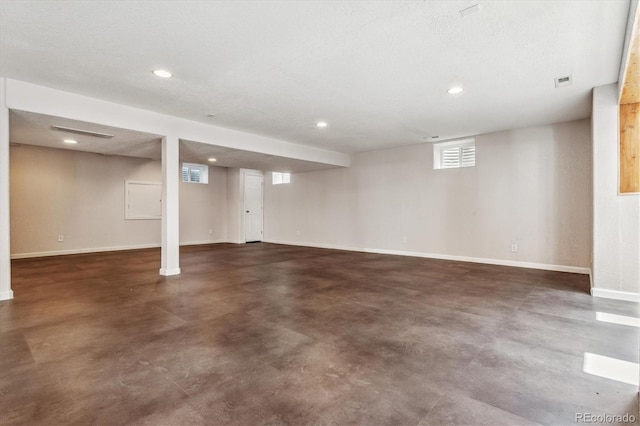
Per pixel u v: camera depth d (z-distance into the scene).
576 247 5.02
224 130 5.41
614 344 2.38
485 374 1.97
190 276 4.77
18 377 1.92
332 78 3.36
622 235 3.51
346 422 1.52
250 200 9.86
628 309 3.18
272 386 1.83
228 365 2.07
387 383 1.87
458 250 6.26
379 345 2.38
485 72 3.22
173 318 2.95
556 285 4.20
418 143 6.67
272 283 4.33
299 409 1.62
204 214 9.50
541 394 1.75
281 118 4.82
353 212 7.93
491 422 1.52
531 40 2.62
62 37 2.55
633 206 3.46
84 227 7.14
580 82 3.47
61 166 6.81
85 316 2.99
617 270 3.55
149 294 3.76
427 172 6.66
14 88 3.39
